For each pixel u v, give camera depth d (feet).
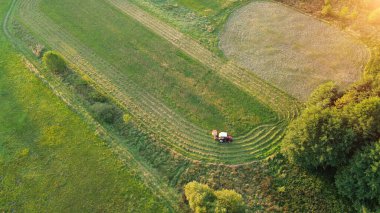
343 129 122.21
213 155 145.28
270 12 201.57
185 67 177.78
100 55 187.62
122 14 210.18
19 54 192.34
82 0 222.89
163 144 149.18
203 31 194.70
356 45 179.42
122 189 137.39
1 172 145.38
